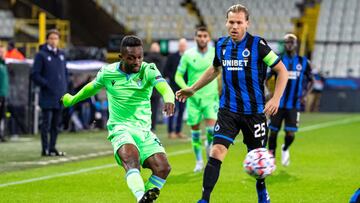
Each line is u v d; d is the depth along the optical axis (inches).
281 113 1512.1
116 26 3875.5
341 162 1643.7
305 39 4136.3
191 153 1827.0
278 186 1274.6
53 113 1699.1
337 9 4370.1
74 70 2361.0
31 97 2287.2
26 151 1809.8
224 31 4131.4
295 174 1434.5
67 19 3814.0
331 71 4220.0
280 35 4197.8
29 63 2263.8
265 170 898.1
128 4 4165.8
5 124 2133.4
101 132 2426.2
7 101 2102.6
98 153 1791.3
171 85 2169.0
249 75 952.3
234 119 962.1
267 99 1544.0
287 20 4266.7
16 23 3545.8
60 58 1694.1
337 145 2058.3
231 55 957.8
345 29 4306.1
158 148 914.7
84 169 1472.7
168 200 1115.3
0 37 3476.9
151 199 842.8
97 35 3853.3
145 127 924.0
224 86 972.6
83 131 2445.9
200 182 1311.5
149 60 2428.6
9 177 1347.2
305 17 4293.8
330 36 4284.0
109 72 919.7
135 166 879.1
